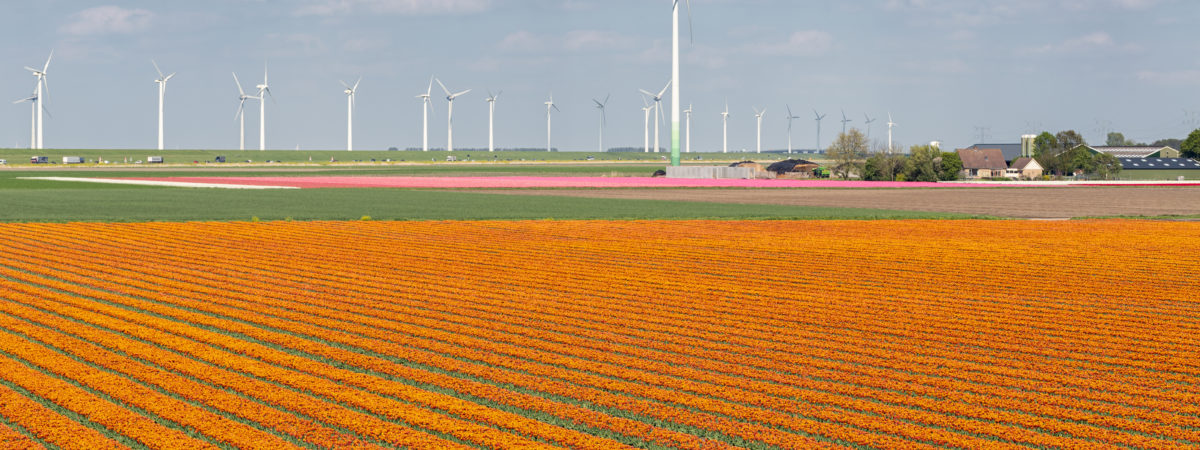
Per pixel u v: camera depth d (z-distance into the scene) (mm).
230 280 40656
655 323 31344
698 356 26594
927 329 30469
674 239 58531
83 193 110562
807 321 31719
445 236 59875
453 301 35438
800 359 26188
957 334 29688
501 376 24172
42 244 53594
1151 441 19500
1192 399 22484
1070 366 25609
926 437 19734
